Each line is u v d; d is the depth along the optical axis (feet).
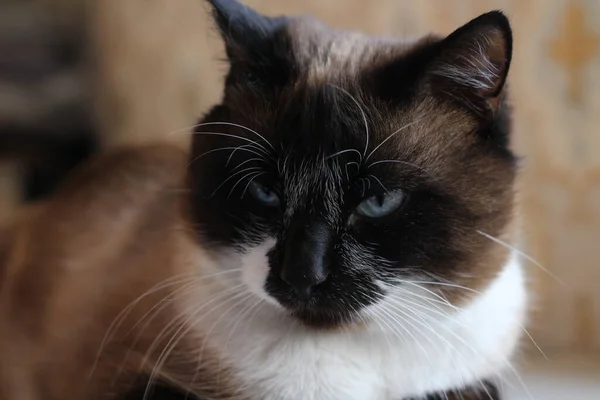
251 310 1.41
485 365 1.44
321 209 1.32
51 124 2.68
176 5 2.01
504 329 1.45
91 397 1.49
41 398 1.65
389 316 1.36
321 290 1.33
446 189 1.34
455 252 1.36
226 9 1.42
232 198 1.39
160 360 1.46
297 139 1.32
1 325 1.73
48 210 1.81
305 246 1.30
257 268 1.36
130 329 1.49
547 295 1.93
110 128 2.10
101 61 2.10
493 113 1.37
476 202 1.37
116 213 1.74
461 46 1.31
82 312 1.59
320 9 1.96
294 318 1.39
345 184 1.31
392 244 1.33
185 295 1.46
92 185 1.80
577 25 1.87
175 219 1.55
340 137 1.31
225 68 1.52
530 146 1.92
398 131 1.33
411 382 1.42
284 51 1.41
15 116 2.67
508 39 1.31
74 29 2.72
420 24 1.94
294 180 1.32
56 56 2.75
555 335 1.94
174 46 2.02
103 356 1.50
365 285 1.33
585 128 1.90
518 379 1.60
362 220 1.33
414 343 1.40
